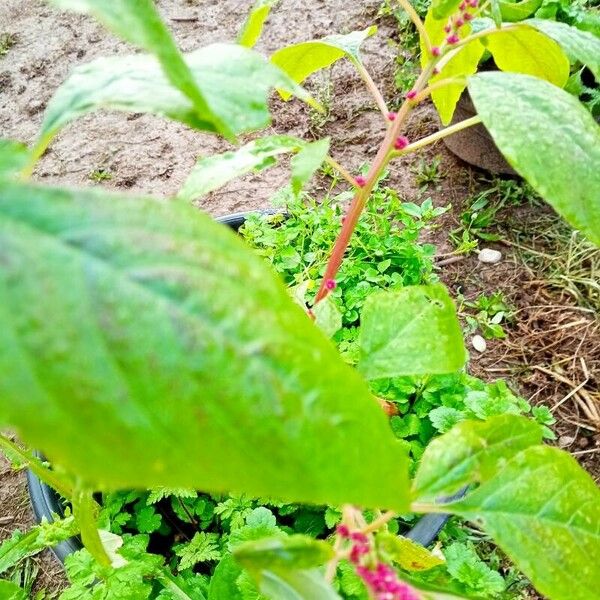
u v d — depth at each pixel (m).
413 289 0.35
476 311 0.99
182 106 0.24
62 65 1.63
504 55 0.42
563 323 0.95
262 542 0.24
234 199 1.18
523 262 1.03
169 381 0.13
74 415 0.12
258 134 1.32
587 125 0.29
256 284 0.15
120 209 0.14
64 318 0.12
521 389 0.89
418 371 0.33
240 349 0.13
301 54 0.46
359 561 0.26
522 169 0.27
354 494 0.14
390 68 1.40
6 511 0.86
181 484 0.13
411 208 0.90
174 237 0.14
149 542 0.69
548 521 0.28
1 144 0.18
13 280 0.12
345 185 1.19
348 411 0.14
